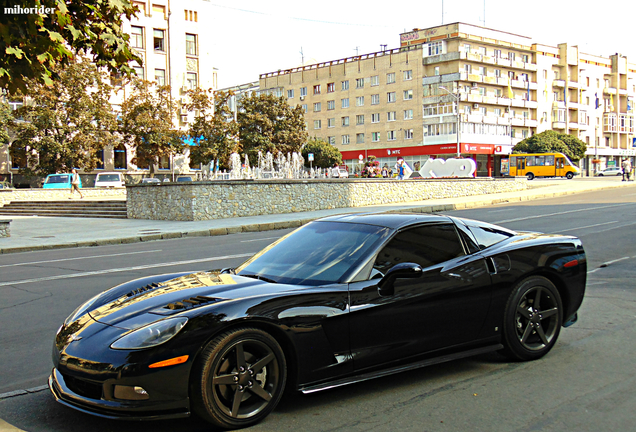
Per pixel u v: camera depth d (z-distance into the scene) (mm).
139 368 3113
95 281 8898
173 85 48750
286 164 50938
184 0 49344
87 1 6508
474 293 4254
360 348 3768
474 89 66750
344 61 75938
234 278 4145
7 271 10617
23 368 4641
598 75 85500
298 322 3535
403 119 70000
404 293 3936
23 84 6410
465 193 32219
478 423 3412
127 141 41031
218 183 21875
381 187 28062
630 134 90500
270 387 3486
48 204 28891
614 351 4781
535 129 75500
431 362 4078
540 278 4645
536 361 4605
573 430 3295
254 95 56781
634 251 10375
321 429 3363
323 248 4273
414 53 68438
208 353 3244
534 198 29906
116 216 25062
